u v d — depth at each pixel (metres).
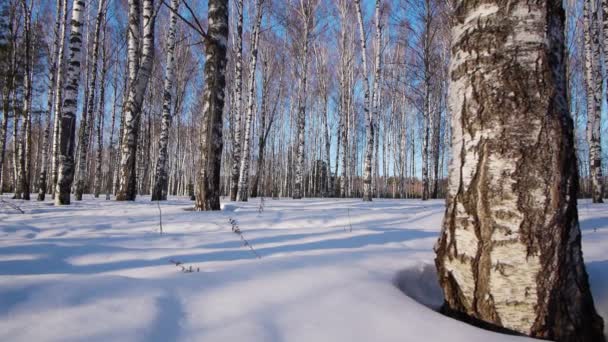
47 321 1.47
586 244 3.34
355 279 2.10
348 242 3.45
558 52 1.86
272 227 4.75
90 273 2.27
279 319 1.62
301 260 2.57
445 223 2.02
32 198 14.12
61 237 3.62
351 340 1.47
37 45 16.42
